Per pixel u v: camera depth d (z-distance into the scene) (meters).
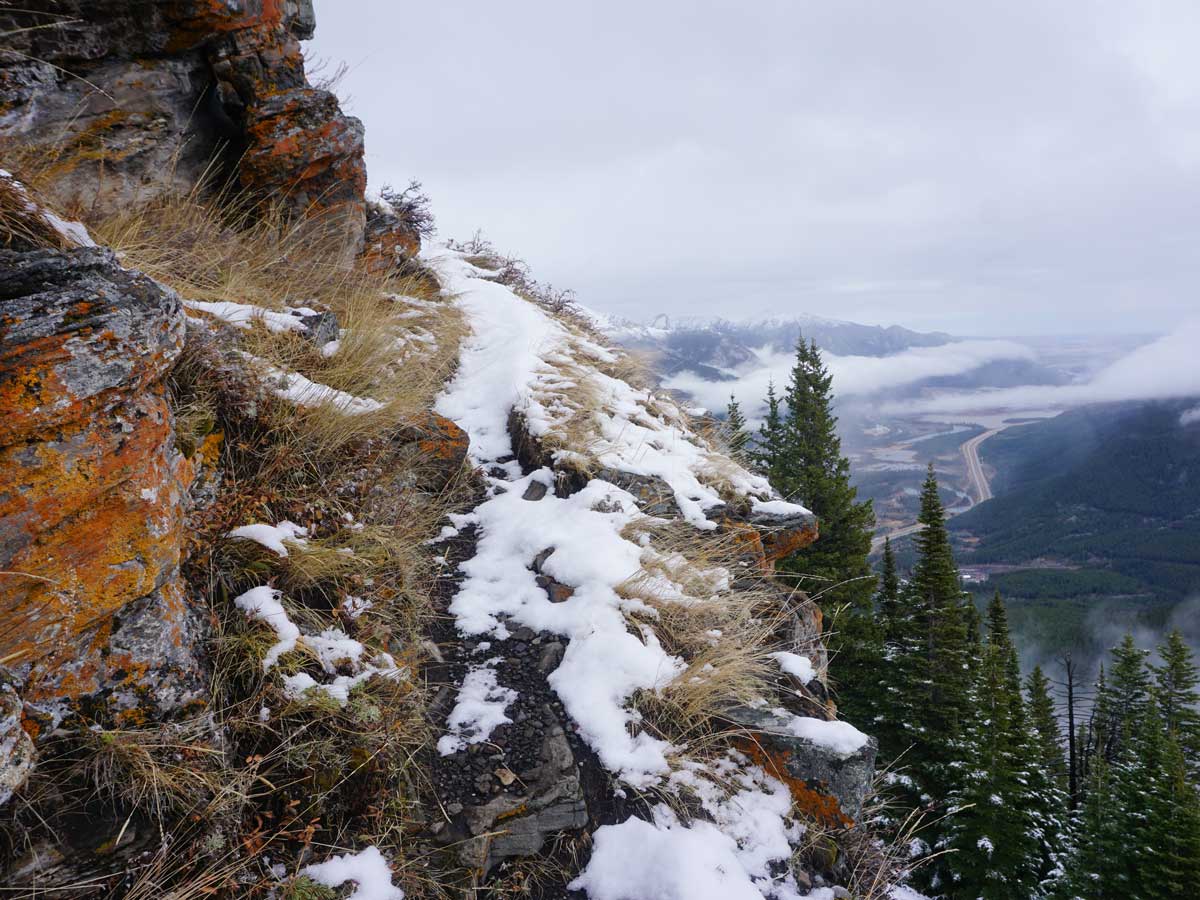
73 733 2.04
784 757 3.28
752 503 5.39
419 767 2.88
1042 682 32.69
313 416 3.75
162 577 2.31
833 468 23.00
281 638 2.78
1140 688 34.56
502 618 3.83
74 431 2.01
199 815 2.17
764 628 4.16
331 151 5.75
